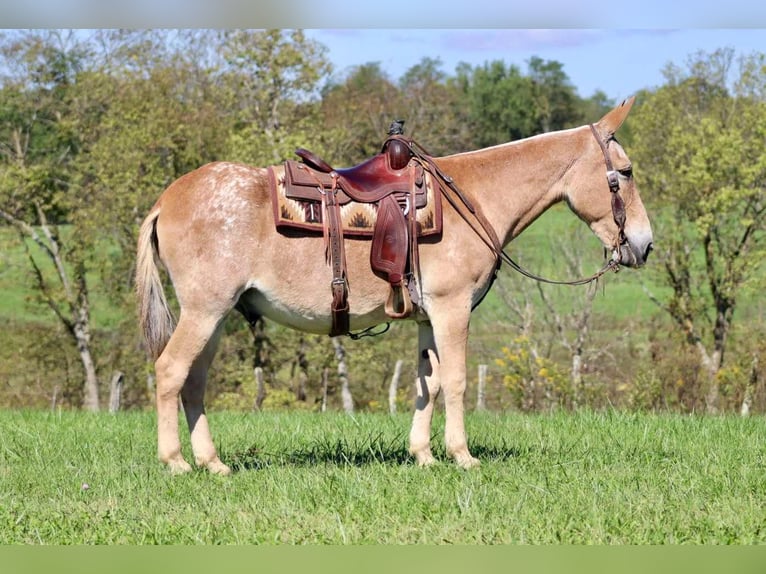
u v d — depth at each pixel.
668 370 21.61
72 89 29.67
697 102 28.28
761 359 21.22
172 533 5.29
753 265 25.62
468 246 6.79
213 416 12.11
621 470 6.93
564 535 5.24
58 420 11.12
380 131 28.55
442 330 6.78
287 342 26.62
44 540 5.23
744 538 5.23
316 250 6.55
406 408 22.31
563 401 19.41
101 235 28.77
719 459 7.36
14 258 29.66
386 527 5.41
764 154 25.20
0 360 29.55
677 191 26.55
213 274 6.48
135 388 29.11
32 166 28.89
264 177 6.67
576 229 25.59
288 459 7.65
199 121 28.20
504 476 6.52
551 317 25.73
